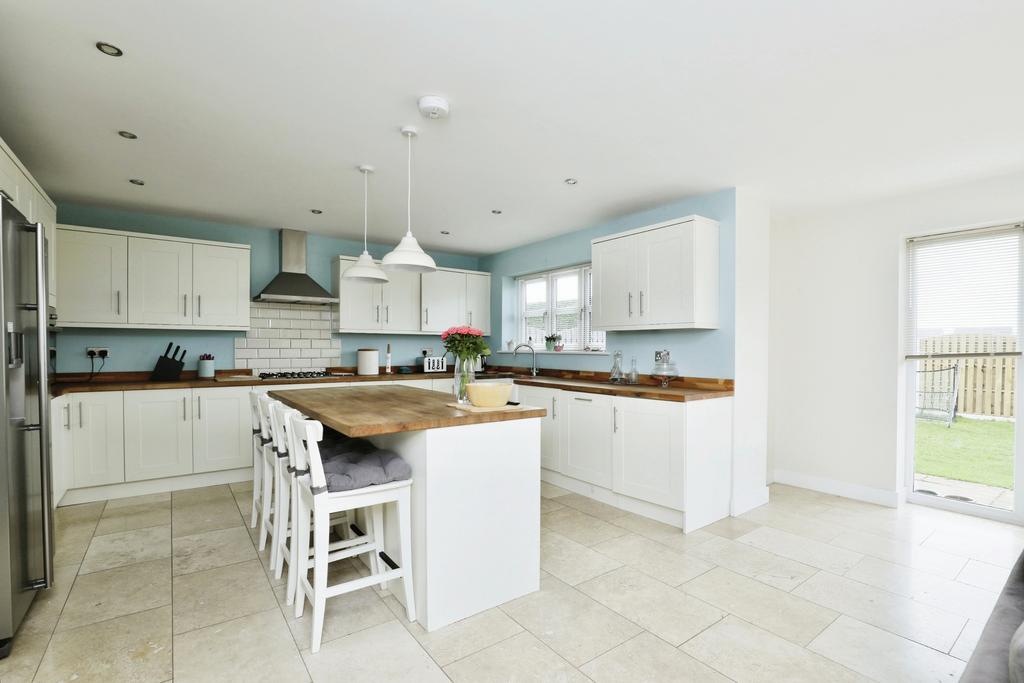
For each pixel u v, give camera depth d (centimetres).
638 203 397
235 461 424
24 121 253
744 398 360
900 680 177
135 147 288
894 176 330
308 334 522
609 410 368
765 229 381
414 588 217
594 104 235
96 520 334
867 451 388
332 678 178
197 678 177
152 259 413
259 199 391
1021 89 219
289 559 230
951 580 253
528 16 171
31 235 211
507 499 231
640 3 164
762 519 344
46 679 176
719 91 223
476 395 243
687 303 346
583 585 248
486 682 176
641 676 180
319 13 170
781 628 210
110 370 427
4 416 184
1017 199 321
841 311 403
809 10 167
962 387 356
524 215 436
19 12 168
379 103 236
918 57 195
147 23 175
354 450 246
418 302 562
